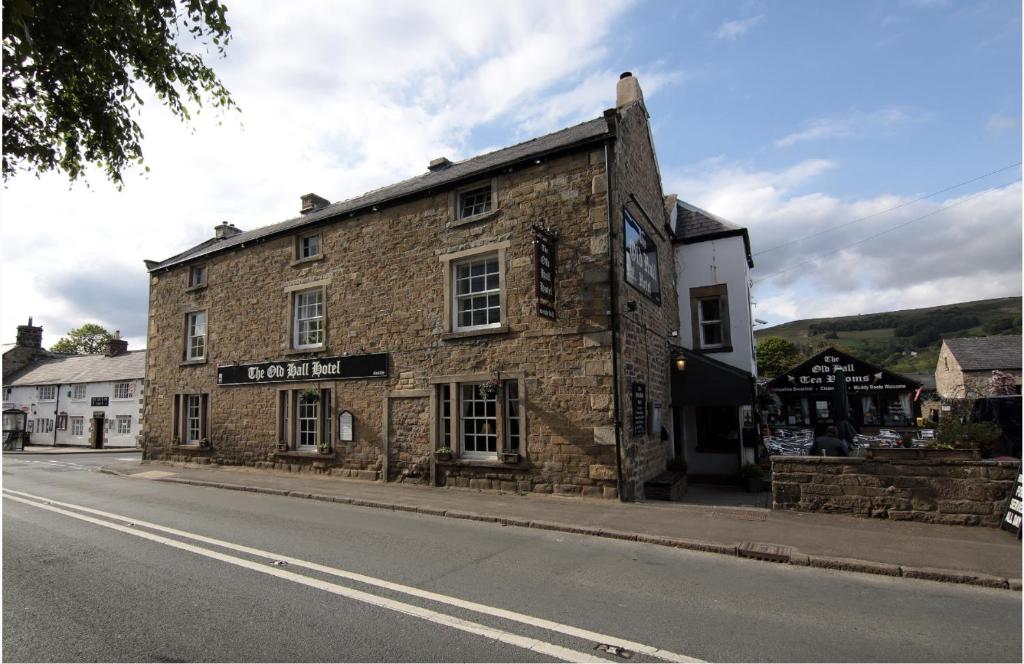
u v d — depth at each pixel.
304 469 14.83
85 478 15.72
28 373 47.25
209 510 10.13
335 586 5.63
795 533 7.63
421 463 12.68
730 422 14.80
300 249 15.96
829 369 16.62
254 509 10.25
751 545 7.05
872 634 4.50
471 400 12.42
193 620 4.74
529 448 11.25
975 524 7.91
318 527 8.58
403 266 13.55
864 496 8.59
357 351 14.12
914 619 4.84
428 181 14.44
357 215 14.52
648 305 12.86
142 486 13.80
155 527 8.57
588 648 4.19
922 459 8.29
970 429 8.72
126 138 6.91
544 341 11.31
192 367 18.31
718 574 6.18
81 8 5.80
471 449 12.31
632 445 10.84
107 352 43.09
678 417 15.23
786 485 9.11
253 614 4.87
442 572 6.17
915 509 8.26
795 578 6.05
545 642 4.30
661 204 15.05
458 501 10.44
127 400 37.38
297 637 4.38
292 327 15.77
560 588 5.62
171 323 19.36
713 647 4.23
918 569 6.06
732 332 15.38
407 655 4.05
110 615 4.85
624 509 9.49
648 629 4.57
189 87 7.22
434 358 12.77
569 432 10.88
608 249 10.84
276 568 6.29
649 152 14.12
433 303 12.94
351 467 13.87
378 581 5.81
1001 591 5.64
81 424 40.22
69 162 7.03
